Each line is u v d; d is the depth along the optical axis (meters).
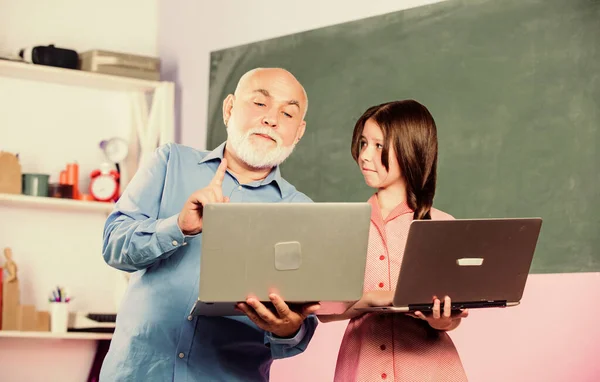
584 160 2.71
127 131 4.27
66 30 4.22
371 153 2.44
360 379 2.20
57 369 3.99
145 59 4.12
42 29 4.15
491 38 2.97
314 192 3.42
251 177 2.22
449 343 2.23
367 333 2.24
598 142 2.69
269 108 2.21
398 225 2.35
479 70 2.99
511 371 2.78
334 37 3.47
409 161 2.38
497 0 2.97
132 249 1.92
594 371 2.63
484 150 2.94
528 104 2.86
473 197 2.95
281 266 1.71
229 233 1.68
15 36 4.08
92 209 4.11
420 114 2.44
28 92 4.05
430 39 3.14
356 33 3.39
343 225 1.73
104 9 4.34
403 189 2.42
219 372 1.99
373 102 3.29
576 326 2.68
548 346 2.72
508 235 1.97
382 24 3.30
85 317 3.84
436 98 3.09
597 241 2.66
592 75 2.73
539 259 2.78
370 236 2.34
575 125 2.74
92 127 4.20
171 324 1.98
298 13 3.64
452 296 1.99
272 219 1.70
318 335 3.26
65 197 3.92
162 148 2.18
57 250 4.06
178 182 2.14
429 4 3.16
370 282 2.29
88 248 4.13
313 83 3.52
